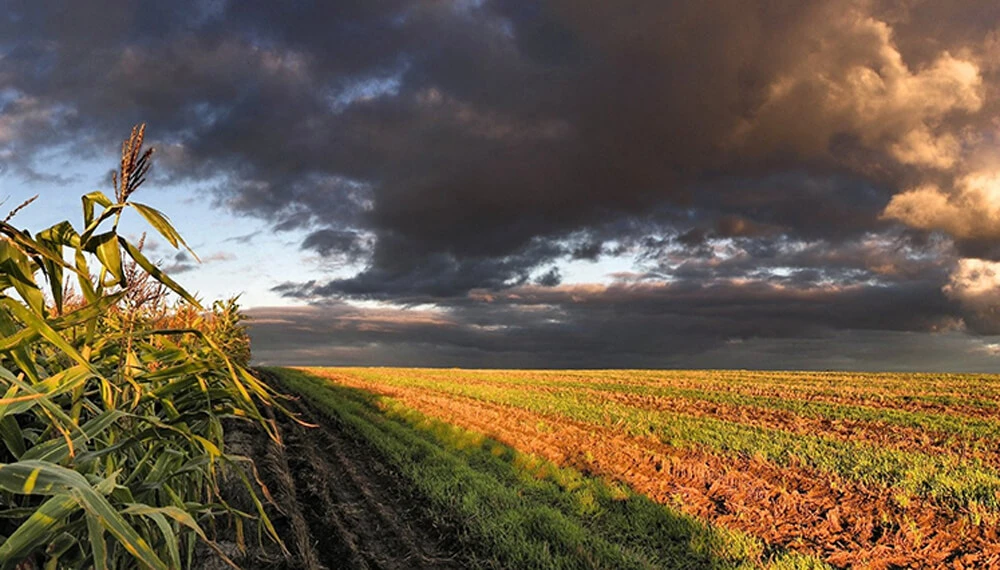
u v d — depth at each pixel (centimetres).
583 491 992
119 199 257
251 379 310
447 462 1195
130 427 333
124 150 258
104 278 252
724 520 869
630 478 1108
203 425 412
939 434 1496
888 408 2022
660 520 863
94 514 196
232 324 1452
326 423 1802
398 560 702
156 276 258
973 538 773
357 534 775
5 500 257
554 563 673
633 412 1977
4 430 230
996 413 1847
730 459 1240
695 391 2847
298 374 4834
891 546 766
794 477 1086
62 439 246
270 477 891
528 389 3097
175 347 337
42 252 205
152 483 308
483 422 1808
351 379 4172
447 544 759
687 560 729
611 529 830
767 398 2428
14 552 187
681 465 1165
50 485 194
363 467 1184
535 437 1531
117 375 327
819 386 2966
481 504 896
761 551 741
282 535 660
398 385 3503
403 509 904
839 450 1278
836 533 822
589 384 3494
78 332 314
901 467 1120
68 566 269
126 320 336
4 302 213
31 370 226
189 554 402
